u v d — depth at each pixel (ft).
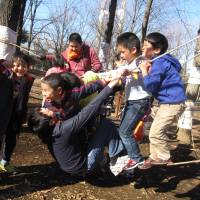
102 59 15.43
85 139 7.12
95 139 7.12
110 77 6.97
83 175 7.48
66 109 6.79
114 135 7.25
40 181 7.30
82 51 8.77
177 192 7.75
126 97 7.38
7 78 6.52
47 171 7.77
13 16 9.92
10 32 8.54
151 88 6.86
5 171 7.34
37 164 8.04
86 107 6.68
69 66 8.68
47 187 7.10
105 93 6.67
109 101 7.36
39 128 6.79
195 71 12.00
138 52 7.05
